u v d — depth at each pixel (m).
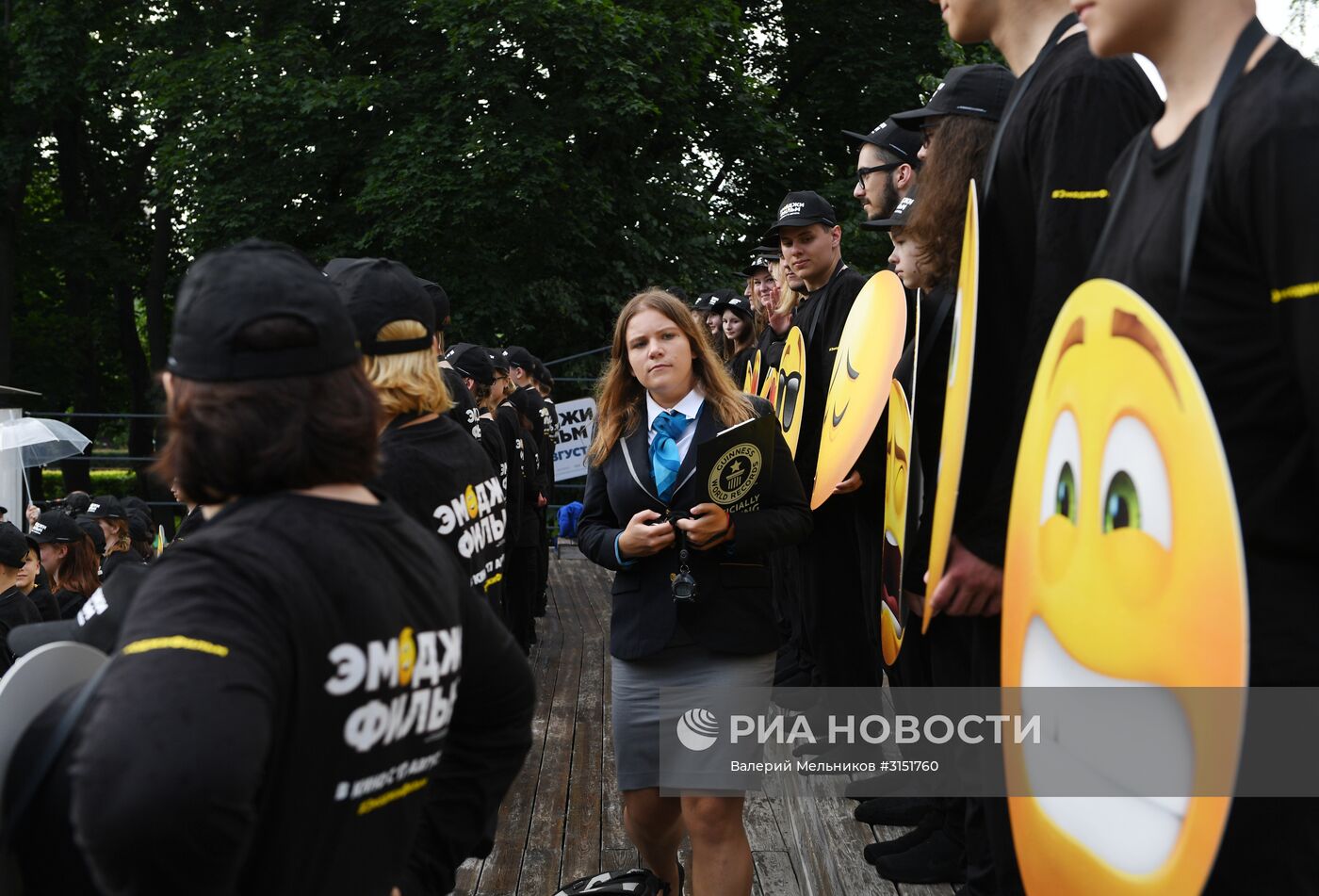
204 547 1.14
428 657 1.32
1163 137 1.51
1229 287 1.34
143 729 1.01
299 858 1.17
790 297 5.64
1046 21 2.16
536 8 16.83
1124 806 1.34
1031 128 1.98
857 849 3.82
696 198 19.97
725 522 2.88
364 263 2.31
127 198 23.41
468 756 1.59
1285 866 1.30
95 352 25.19
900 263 3.07
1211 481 1.17
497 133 17.12
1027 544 1.66
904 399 3.09
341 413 1.24
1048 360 1.65
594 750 5.37
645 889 3.11
